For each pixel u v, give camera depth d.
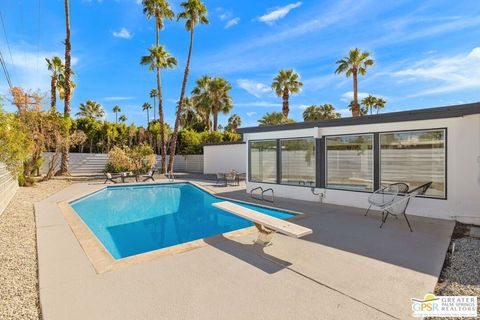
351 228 5.50
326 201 8.30
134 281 3.21
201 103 27.20
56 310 2.60
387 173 7.13
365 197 7.47
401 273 3.43
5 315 2.52
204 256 4.00
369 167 7.45
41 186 12.03
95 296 2.87
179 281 3.21
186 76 19.17
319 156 8.38
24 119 11.27
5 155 6.19
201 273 3.43
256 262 3.78
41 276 3.34
